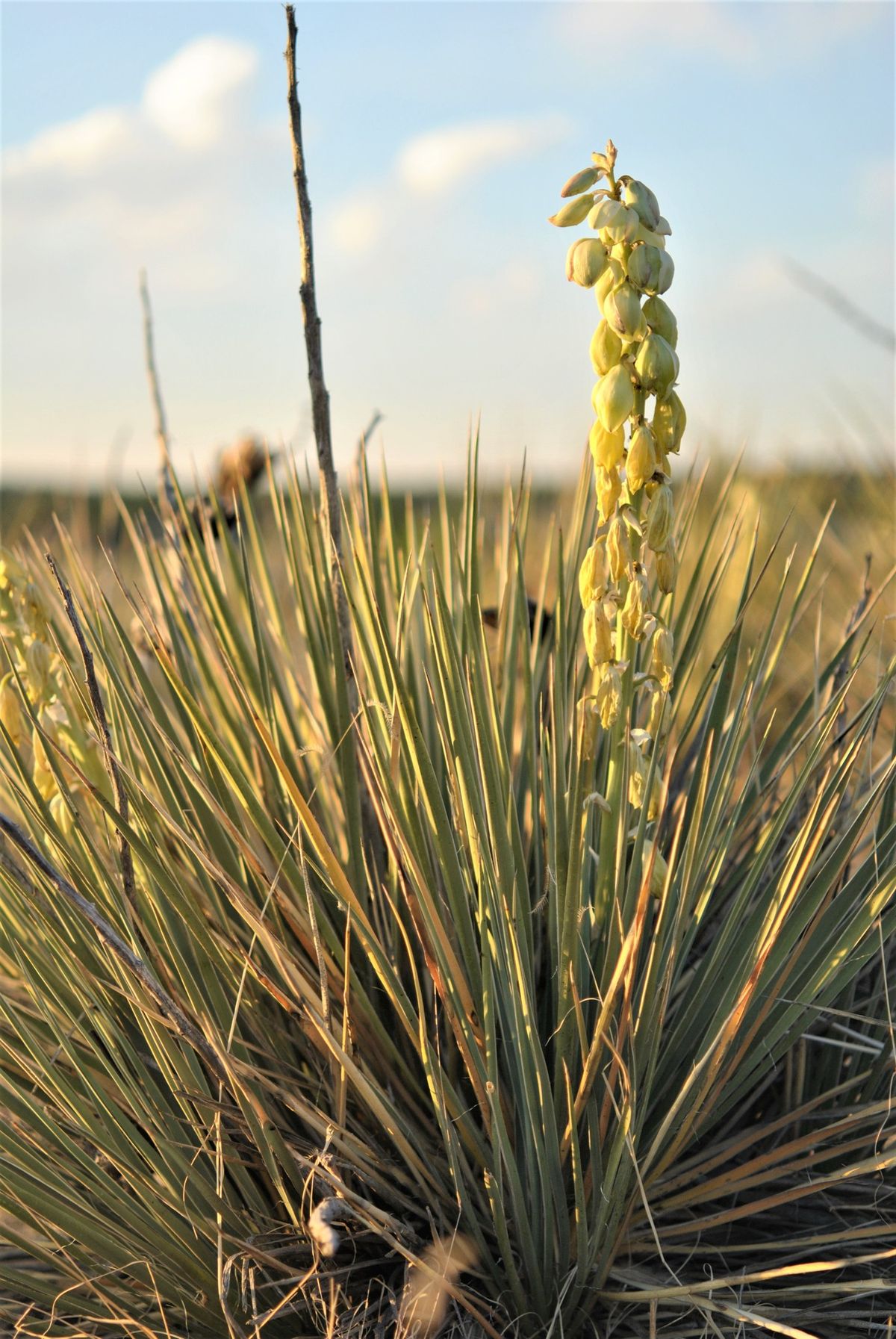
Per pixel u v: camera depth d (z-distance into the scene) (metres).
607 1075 1.41
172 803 1.55
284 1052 1.53
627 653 1.40
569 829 1.48
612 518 1.37
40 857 1.32
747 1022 1.48
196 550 1.70
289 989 1.52
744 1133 1.49
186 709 1.46
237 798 1.50
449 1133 1.39
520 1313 1.42
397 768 1.42
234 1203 1.46
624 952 1.35
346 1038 1.41
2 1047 1.49
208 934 1.45
